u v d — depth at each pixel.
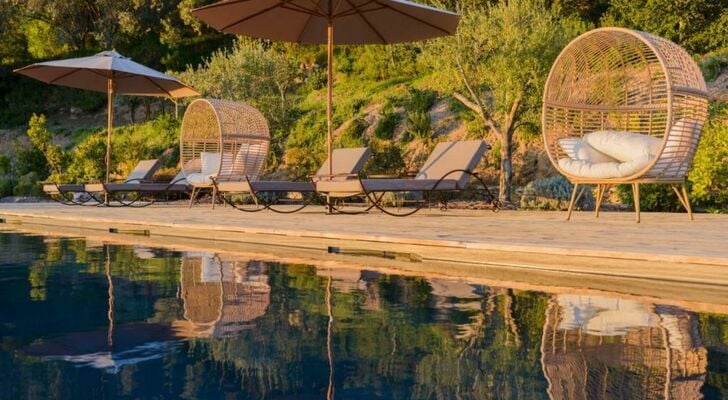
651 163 5.62
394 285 3.11
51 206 10.98
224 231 5.85
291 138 16.34
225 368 1.62
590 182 6.26
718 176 8.25
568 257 3.65
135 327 2.11
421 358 1.72
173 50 27.88
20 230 7.41
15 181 18.52
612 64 7.28
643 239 4.13
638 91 7.56
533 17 10.48
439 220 6.48
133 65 11.06
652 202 9.12
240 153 9.86
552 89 6.67
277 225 5.82
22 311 2.39
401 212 8.40
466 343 1.90
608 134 6.59
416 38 8.38
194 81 19.98
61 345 1.87
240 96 16.83
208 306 2.50
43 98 27.83
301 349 1.82
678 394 1.41
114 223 7.18
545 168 12.22
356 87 18.89
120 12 28.78
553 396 1.39
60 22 31.48
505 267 3.91
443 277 3.41
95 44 32.31
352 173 7.92
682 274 3.25
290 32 8.55
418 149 13.95
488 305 2.55
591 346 1.86
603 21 14.78
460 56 10.54
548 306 2.53
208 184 9.52
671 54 5.74
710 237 4.27
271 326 2.13
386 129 14.76
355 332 2.04
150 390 1.44
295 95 19.88
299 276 3.42
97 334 2.01
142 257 4.42
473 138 13.48
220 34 27.88
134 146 17.50
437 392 1.43
